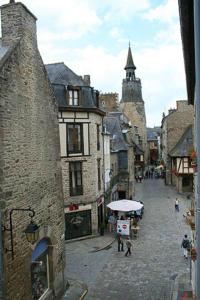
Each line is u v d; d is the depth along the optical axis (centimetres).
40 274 1238
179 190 4347
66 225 2383
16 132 1014
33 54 1179
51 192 1336
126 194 3941
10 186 962
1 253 903
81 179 2470
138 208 2461
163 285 1563
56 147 1426
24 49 1097
